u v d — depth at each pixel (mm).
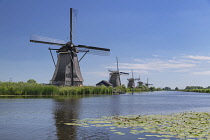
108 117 15656
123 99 42719
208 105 29797
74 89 53594
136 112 19484
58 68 55094
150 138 9336
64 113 18062
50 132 10570
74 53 54875
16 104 26188
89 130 10969
